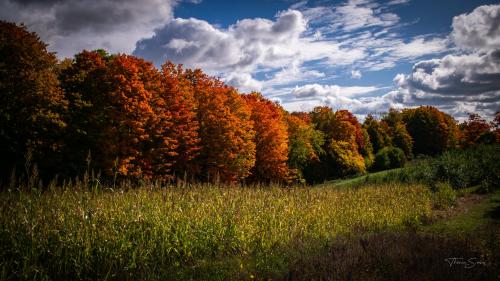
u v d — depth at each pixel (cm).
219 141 3203
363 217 1565
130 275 805
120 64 2553
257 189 1712
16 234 823
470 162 3034
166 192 1273
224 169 3219
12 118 2086
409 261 862
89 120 2372
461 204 2078
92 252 855
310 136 5559
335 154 6128
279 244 1115
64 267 809
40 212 905
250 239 1105
